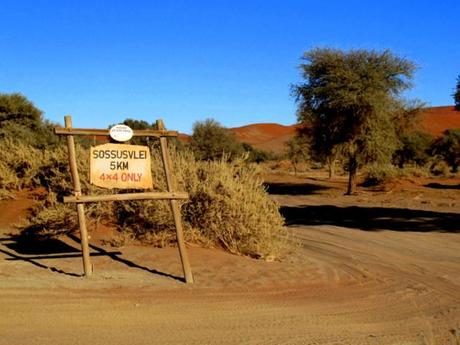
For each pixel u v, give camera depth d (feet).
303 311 24.45
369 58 124.98
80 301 23.29
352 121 123.54
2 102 113.19
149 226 39.19
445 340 21.22
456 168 208.74
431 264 39.81
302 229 60.44
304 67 127.44
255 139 488.02
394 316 24.70
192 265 32.65
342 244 48.88
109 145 28.32
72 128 27.63
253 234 37.76
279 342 19.65
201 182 39.75
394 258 42.06
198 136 193.77
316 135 131.23
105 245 37.09
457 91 83.20
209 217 38.45
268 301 25.93
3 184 46.93
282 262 36.81
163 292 26.12
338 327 22.18
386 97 122.01
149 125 145.79
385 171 137.59
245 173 41.65
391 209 85.25
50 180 45.78
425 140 217.36
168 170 29.25
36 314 20.97
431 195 108.99
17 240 38.29
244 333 20.47
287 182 152.35
